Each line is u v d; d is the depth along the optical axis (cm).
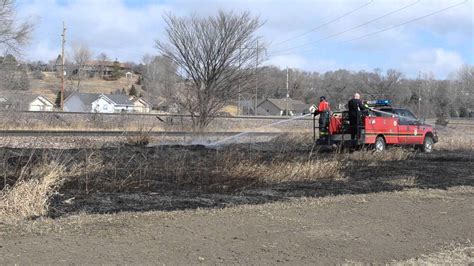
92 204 816
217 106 2638
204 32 2623
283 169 1163
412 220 811
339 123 1803
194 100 2620
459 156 1811
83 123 2791
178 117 2709
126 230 673
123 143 1795
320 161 1280
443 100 8969
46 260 545
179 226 706
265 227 727
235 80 2670
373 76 8462
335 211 848
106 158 1292
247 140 2192
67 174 1004
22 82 5238
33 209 738
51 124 2688
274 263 578
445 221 812
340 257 611
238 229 708
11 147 1458
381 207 893
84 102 9306
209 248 619
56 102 9662
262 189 1030
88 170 1044
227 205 851
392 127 1886
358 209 870
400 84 8600
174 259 573
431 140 2086
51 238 623
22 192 752
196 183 1050
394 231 743
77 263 541
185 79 2664
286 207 858
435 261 604
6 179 910
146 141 1853
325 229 734
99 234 649
